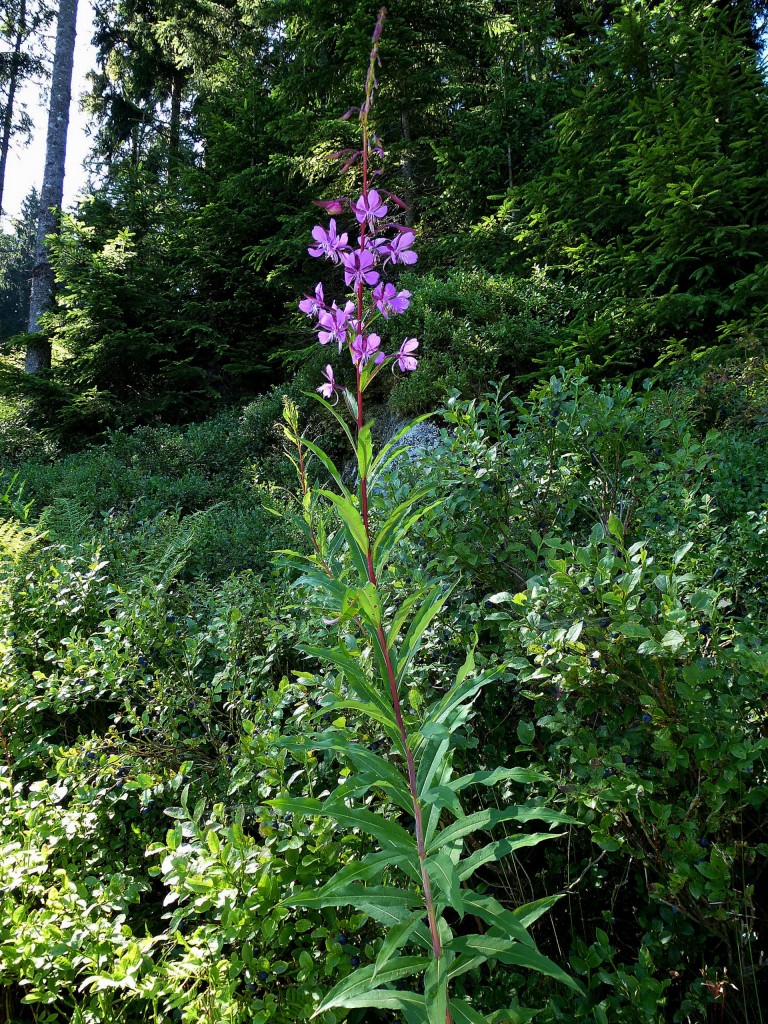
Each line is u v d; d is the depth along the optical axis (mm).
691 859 1583
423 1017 1312
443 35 10719
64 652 3168
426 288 8234
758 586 2354
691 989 1655
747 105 6434
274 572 3520
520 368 7664
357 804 1950
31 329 14367
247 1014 1663
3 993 1980
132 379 12648
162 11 17453
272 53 16203
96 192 14430
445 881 1227
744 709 1700
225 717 2775
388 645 1533
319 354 9469
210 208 12812
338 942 1686
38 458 10680
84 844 2273
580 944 1690
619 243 7070
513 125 10070
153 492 7512
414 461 3145
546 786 1932
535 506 2697
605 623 1743
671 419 2988
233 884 1723
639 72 7902
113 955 1817
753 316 5812
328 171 10594
